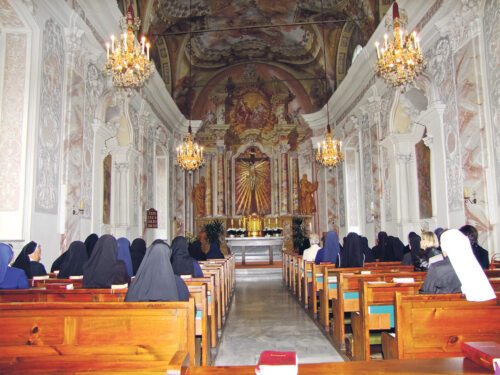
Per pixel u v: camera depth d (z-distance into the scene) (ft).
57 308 10.30
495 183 25.23
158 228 55.52
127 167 39.81
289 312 28.68
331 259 29.45
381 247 32.60
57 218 26.50
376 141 43.06
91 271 16.81
